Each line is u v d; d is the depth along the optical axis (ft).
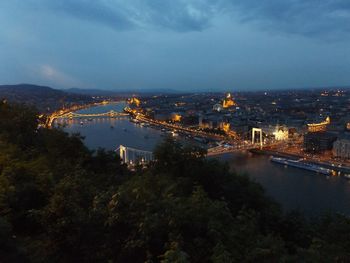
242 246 132.05
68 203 151.12
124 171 351.46
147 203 139.33
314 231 206.08
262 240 139.44
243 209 194.80
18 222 191.52
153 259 127.95
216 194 264.31
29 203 196.24
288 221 212.43
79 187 171.94
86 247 140.87
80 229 141.69
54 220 150.41
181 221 134.41
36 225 192.13
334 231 198.08
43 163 260.01
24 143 357.20
